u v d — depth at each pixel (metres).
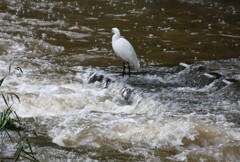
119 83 14.20
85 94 13.57
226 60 18.45
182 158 9.36
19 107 12.12
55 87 14.05
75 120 10.72
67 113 12.02
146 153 9.49
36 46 19.91
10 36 21.03
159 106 12.09
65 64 17.72
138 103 12.75
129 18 27.27
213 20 28.30
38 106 12.30
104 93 13.76
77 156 9.17
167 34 23.84
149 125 10.38
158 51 20.45
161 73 15.74
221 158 9.51
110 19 26.67
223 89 13.30
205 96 12.98
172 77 15.06
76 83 15.18
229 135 10.27
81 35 22.52
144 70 16.31
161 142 9.93
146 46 21.23
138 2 33.09
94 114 11.13
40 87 14.12
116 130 10.21
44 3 30.23
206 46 21.78
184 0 34.97
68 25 24.41
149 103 12.41
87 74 16.17
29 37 21.19
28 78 15.16
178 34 23.95
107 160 9.09
